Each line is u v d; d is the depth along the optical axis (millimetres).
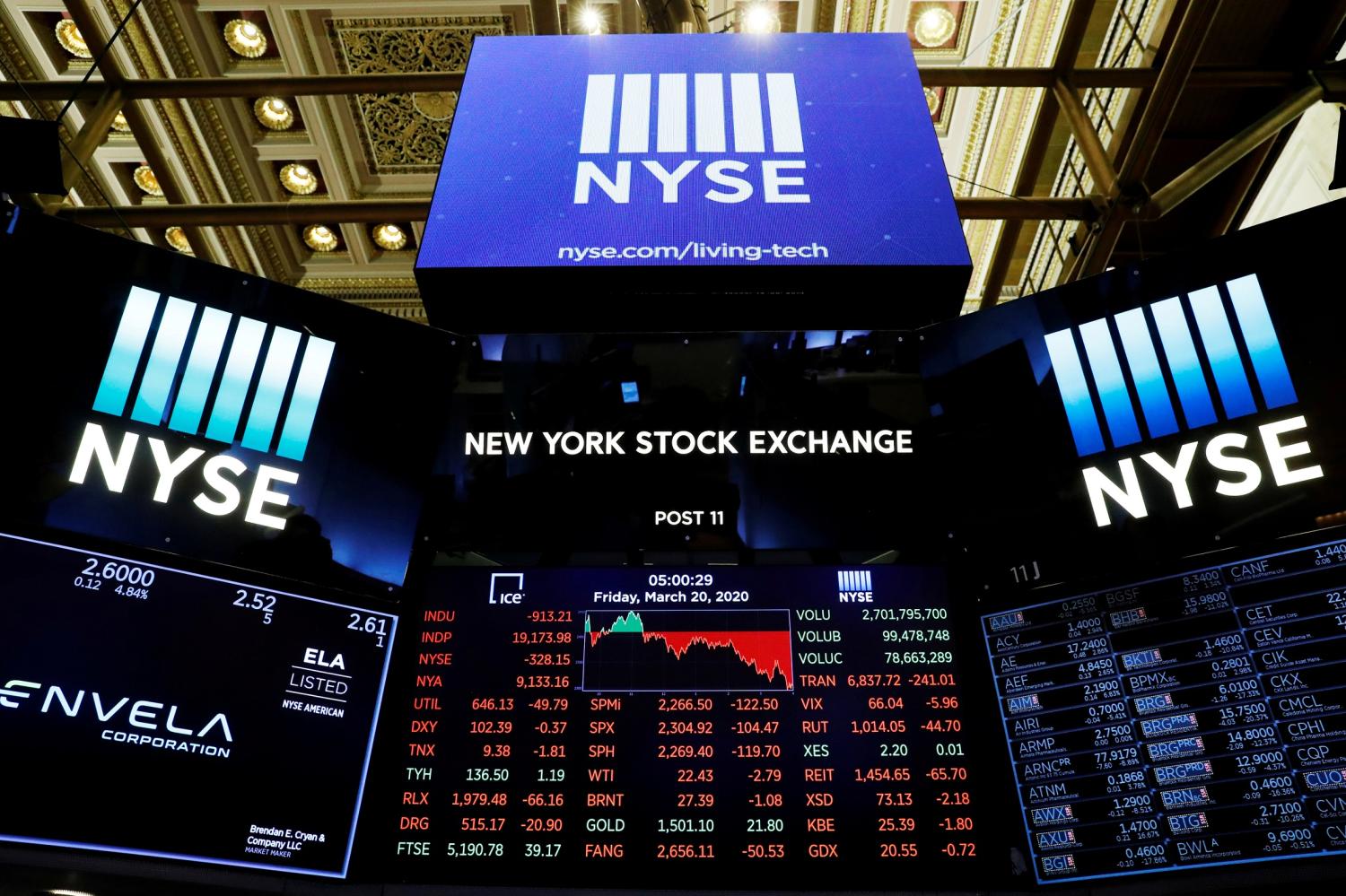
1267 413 3227
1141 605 3061
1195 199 6367
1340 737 2734
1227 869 2641
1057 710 2973
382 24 8289
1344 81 5098
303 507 3266
